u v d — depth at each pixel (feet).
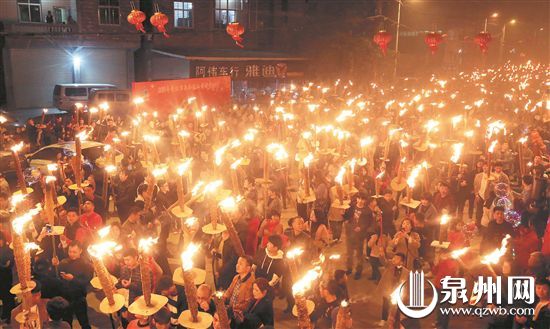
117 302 15.42
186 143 47.01
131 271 22.99
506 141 51.06
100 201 35.37
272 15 123.34
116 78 118.73
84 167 43.47
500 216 28.27
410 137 49.60
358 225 31.04
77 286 24.18
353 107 72.84
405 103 72.54
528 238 27.61
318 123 55.88
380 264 32.14
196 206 32.68
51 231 24.12
